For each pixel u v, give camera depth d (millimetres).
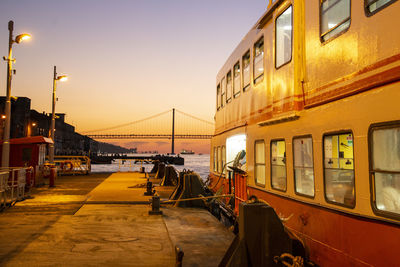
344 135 5066
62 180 20547
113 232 7531
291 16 6395
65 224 8281
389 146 4012
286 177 6531
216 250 6242
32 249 6203
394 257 3832
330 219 5047
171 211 10273
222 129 12906
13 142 16203
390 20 4031
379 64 4172
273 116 7008
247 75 9523
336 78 5059
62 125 105188
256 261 4238
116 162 147125
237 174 9773
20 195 12750
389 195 4000
